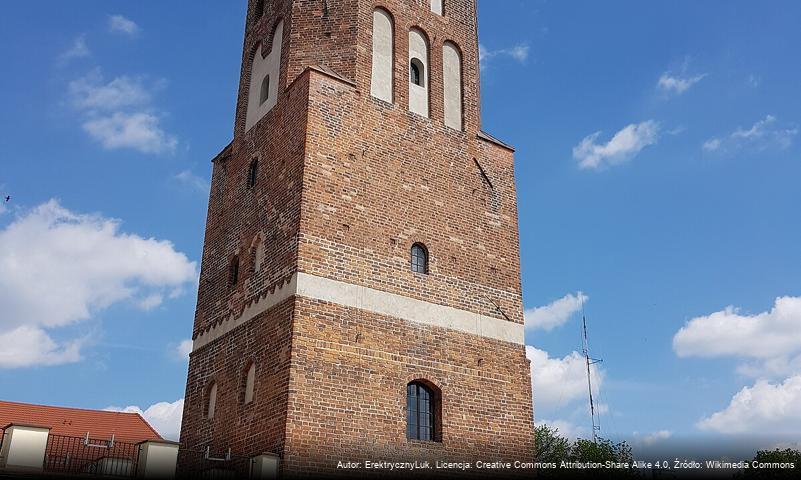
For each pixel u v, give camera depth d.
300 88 25.72
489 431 24.03
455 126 28.53
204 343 26.45
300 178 23.78
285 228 23.78
